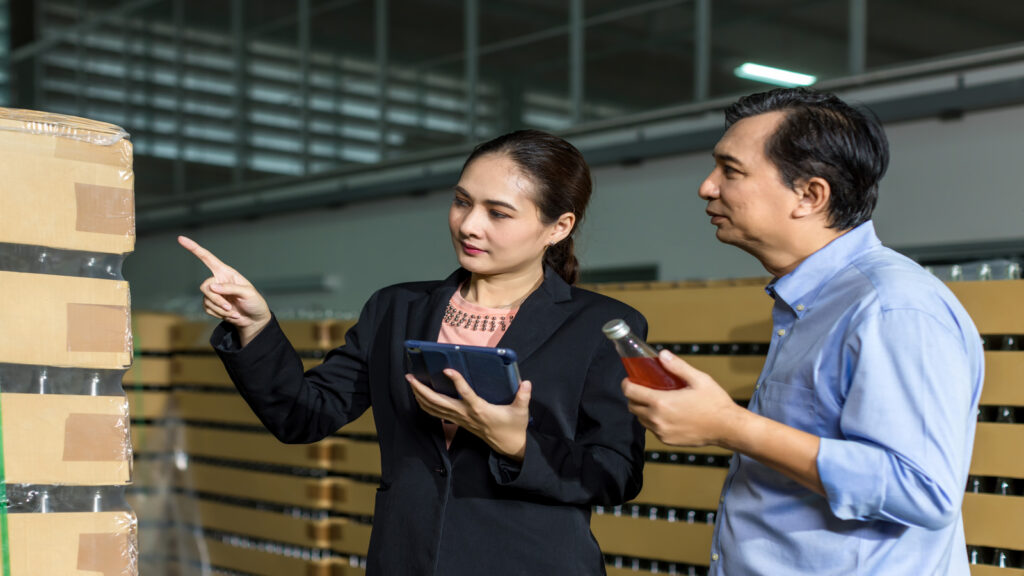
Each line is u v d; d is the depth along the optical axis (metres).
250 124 10.36
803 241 1.24
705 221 7.02
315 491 3.41
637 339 1.13
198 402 3.96
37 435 1.15
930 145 5.91
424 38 8.83
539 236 1.42
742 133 1.24
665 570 2.48
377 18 9.18
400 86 9.00
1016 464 1.81
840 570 1.14
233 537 3.84
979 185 5.70
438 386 1.26
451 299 1.52
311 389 1.52
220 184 10.68
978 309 1.82
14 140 1.16
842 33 6.22
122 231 1.24
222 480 3.82
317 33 9.73
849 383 1.14
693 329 2.29
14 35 12.71
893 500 1.05
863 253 1.23
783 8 6.51
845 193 1.20
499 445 1.27
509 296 1.50
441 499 1.37
